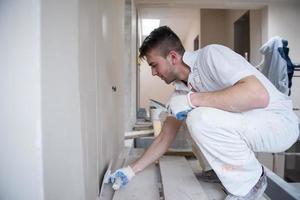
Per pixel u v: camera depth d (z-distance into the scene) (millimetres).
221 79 1141
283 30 4164
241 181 1135
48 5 648
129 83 3363
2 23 602
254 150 1209
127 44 3398
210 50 1184
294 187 1418
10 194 625
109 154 1601
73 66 840
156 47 1293
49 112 660
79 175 902
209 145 1147
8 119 616
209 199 1232
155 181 1409
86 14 986
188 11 5953
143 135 2752
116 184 1293
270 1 4105
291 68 2895
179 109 1193
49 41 657
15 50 604
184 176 1448
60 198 736
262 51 3027
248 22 5172
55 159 699
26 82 605
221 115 1126
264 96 1059
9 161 622
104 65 1409
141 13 5641
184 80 1383
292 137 1199
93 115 1124
